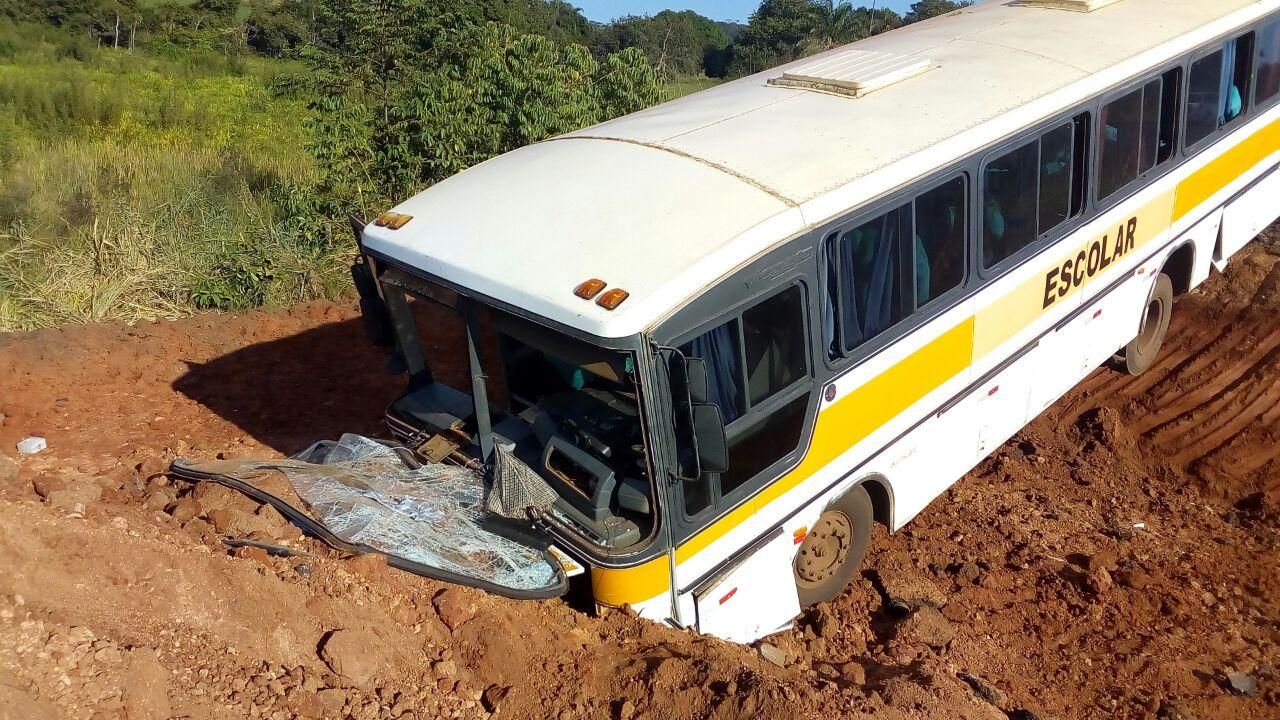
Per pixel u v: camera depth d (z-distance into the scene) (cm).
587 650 511
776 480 560
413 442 635
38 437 809
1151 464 901
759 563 572
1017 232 704
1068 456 915
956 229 648
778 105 678
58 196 1253
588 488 521
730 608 562
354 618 489
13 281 1052
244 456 789
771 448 552
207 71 3450
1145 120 798
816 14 4444
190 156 1587
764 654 573
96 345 986
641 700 481
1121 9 874
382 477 596
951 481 722
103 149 1611
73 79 2164
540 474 546
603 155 608
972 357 693
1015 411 766
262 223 1247
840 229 555
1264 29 933
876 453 636
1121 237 813
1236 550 782
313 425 865
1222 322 1066
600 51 3803
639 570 502
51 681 391
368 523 552
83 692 393
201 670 435
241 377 959
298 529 558
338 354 1018
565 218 538
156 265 1140
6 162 1423
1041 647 666
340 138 1260
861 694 529
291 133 2014
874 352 604
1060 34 810
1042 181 711
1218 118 906
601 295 468
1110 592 717
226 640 456
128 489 627
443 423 623
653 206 536
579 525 518
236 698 428
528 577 520
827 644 635
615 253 501
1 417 828
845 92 685
